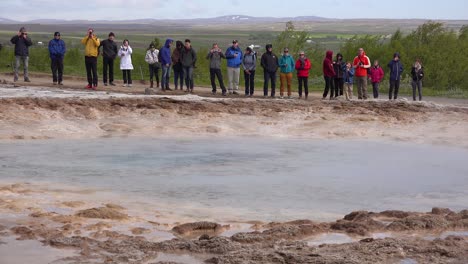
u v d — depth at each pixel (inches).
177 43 1030.4
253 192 452.1
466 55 1574.8
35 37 5856.3
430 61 1493.6
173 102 841.5
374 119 793.6
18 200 394.3
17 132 676.1
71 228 333.1
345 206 419.5
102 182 473.4
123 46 1087.6
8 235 319.0
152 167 534.0
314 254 289.7
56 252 295.7
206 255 294.5
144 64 1498.5
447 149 653.9
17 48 1072.2
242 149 634.2
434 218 351.3
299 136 724.0
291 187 470.9
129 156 583.5
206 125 748.6
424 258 289.4
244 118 786.2
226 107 832.9
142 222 355.9
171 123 753.6
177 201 421.1
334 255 289.7
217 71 1013.8
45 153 589.9
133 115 770.8
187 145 651.5
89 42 996.6
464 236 326.3
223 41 6520.7
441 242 310.7
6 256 289.4
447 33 1673.2
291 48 1674.5
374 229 338.6
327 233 331.9
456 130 749.3
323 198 439.8
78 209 380.5
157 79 1109.7
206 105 831.7
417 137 715.4
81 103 788.6
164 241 311.4
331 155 608.1
